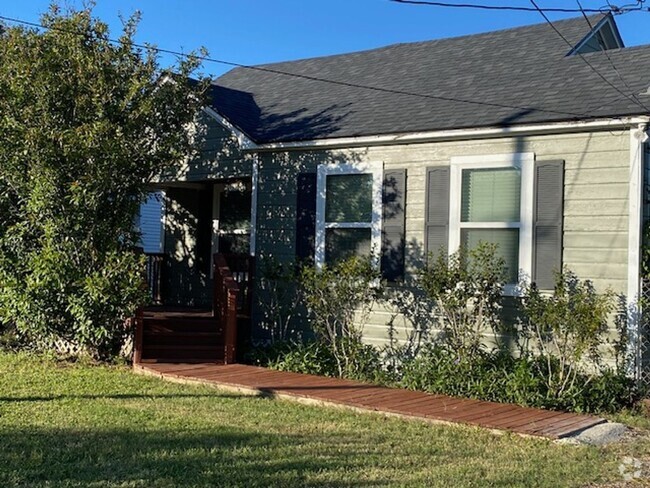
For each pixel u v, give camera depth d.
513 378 8.49
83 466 5.55
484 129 9.63
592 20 13.01
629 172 8.77
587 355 8.91
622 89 9.59
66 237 9.70
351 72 14.40
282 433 6.74
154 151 10.48
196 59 10.97
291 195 11.77
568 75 10.72
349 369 10.02
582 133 9.12
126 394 8.34
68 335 10.20
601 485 5.44
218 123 12.81
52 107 9.69
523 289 9.41
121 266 9.55
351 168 11.05
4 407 7.53
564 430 6.95
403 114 11.06
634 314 8.67
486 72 11.97
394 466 5.78
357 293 10.30
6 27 10.50
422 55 14.06
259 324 11.94
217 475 5.40
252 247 12.12
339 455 6.05
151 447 6.12
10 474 5.32
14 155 9.52
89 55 9.83
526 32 13.54
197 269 14.45
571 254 9.16
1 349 11.19
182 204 14.83
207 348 10.78
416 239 10.42
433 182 10.26
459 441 6.65
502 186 9.70
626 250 8.76
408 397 8.43
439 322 10.12
